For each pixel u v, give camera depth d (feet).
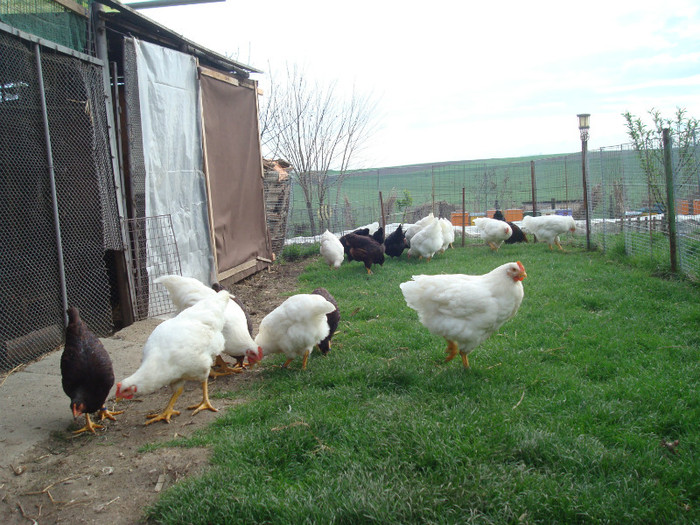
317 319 17.75
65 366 13.70
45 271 19.81
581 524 9.38
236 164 34.76
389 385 15.67
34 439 13.48
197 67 29.01
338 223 62.49
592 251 40.22
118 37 25.95
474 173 83.46
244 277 35.73
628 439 11.76
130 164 23.62
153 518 10.16
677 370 15.21
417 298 17.01
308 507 9.61
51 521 10.24
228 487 10.43
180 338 14.61
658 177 31.78
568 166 58.44
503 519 9.37
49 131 19.98
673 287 24.79
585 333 19.39
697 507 9.71
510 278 15.85
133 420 15.10
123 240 23.27
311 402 14.51
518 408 13.55
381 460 11.13
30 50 18.88
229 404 15.89
